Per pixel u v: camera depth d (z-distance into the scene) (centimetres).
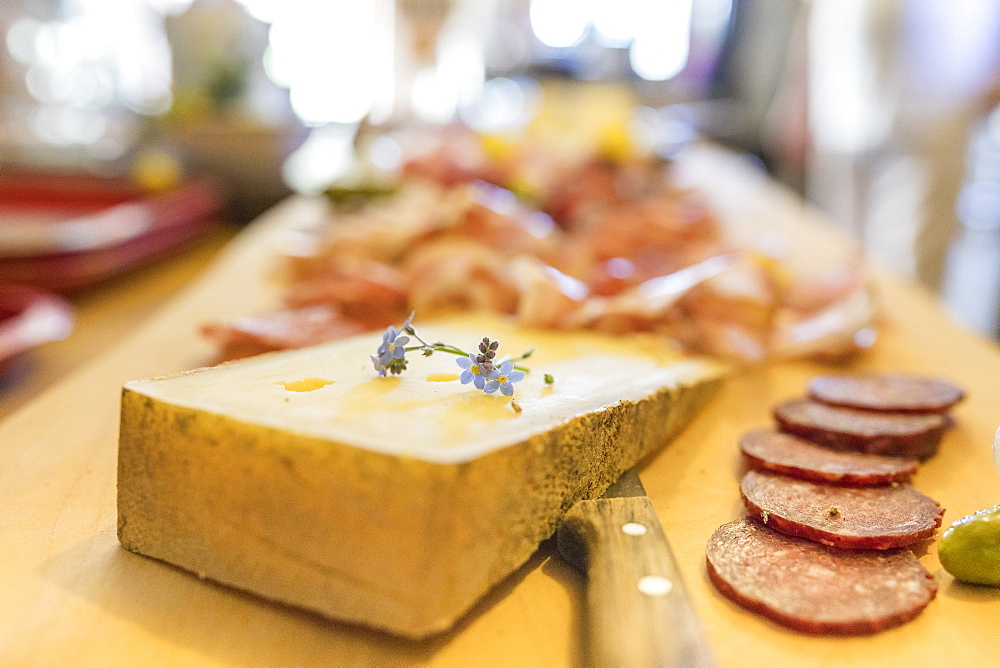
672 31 138
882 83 88
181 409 22
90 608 21
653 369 32
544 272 37
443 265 40
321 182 69
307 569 21
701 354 37
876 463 27
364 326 39
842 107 97
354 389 24
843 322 40
